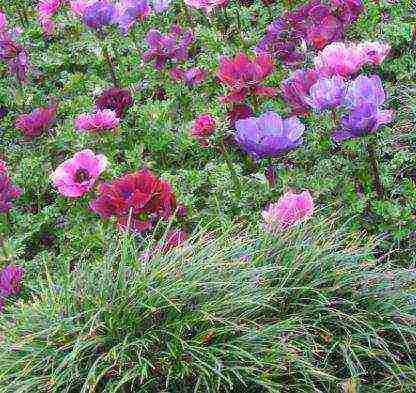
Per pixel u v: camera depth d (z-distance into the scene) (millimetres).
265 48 1666
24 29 2100
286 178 1430
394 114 1517
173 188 1486
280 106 1623
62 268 1366
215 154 1601
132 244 1212
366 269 1203
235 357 1087
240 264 1165
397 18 1771
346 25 1680
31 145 1681
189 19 1985
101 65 1907
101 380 1089
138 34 1959
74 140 1644
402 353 1152
